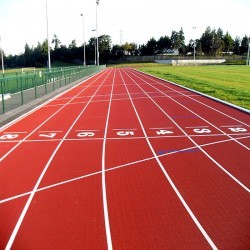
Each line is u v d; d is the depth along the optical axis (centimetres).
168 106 1673
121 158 831
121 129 1166
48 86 2652
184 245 451
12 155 873
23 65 11238
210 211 546
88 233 484
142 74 4694
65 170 750
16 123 1294
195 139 1012
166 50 13688
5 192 638
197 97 1978
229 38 13450
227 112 1460
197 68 6253
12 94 2109
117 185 660
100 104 1792
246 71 4916
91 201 589
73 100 1969
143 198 598
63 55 12525
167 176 705
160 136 1055
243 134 1062
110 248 447
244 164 775
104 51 12288
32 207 572
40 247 454
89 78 3994
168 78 3594
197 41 13138
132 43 13650
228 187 643
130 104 1773
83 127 1207
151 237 472
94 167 767
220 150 891
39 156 859
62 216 537
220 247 446
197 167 759
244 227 495
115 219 524
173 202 581
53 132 1133
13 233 491
